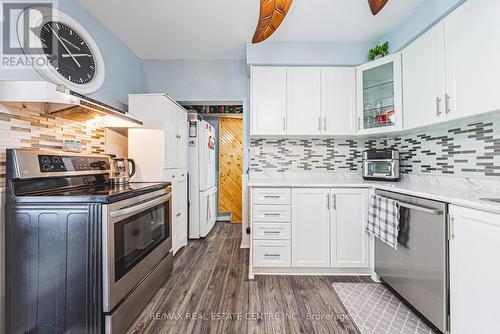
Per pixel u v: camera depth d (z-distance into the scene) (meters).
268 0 1.45
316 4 1.95
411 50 2.02
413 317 1.60
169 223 2.24
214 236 3.50
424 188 1.78
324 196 2.18
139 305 1.65
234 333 1.46
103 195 1.34
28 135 1.50
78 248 1.31
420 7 1.94
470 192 1.54
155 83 3.01
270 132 2.55
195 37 2.49
